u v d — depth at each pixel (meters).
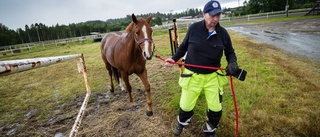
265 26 16.39
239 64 5.35
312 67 4.68
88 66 7.84
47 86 5.72
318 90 3.37
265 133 2.42
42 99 4.63
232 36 12.19
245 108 2.98
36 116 3.73
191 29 2.05
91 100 4.14
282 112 2.80
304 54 6.09
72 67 8.22
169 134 2.64
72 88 5.18
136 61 3.07
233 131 2.49
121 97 4.14
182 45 2.23
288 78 3.97
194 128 2.67
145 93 4.17
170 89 4.15
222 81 2.09
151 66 6.58
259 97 3.28
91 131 2.91
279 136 2.35
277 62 5.27
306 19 17.45
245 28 16.86
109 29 52.81
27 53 19.23
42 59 1.41
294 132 2.40
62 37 76.44
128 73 3.31
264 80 3.99
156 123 2.92
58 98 4.57
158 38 16.56
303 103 2.96
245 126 2.55
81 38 27.34
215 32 1.89
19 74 8.01
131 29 2.98
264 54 6.39
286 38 9.57
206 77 2.04
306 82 3.72
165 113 3.13
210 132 2.33
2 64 0.91
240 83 3.93
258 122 2.60
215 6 1.77
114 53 3.49
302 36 9.66
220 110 2.15
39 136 3.01
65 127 3.19
